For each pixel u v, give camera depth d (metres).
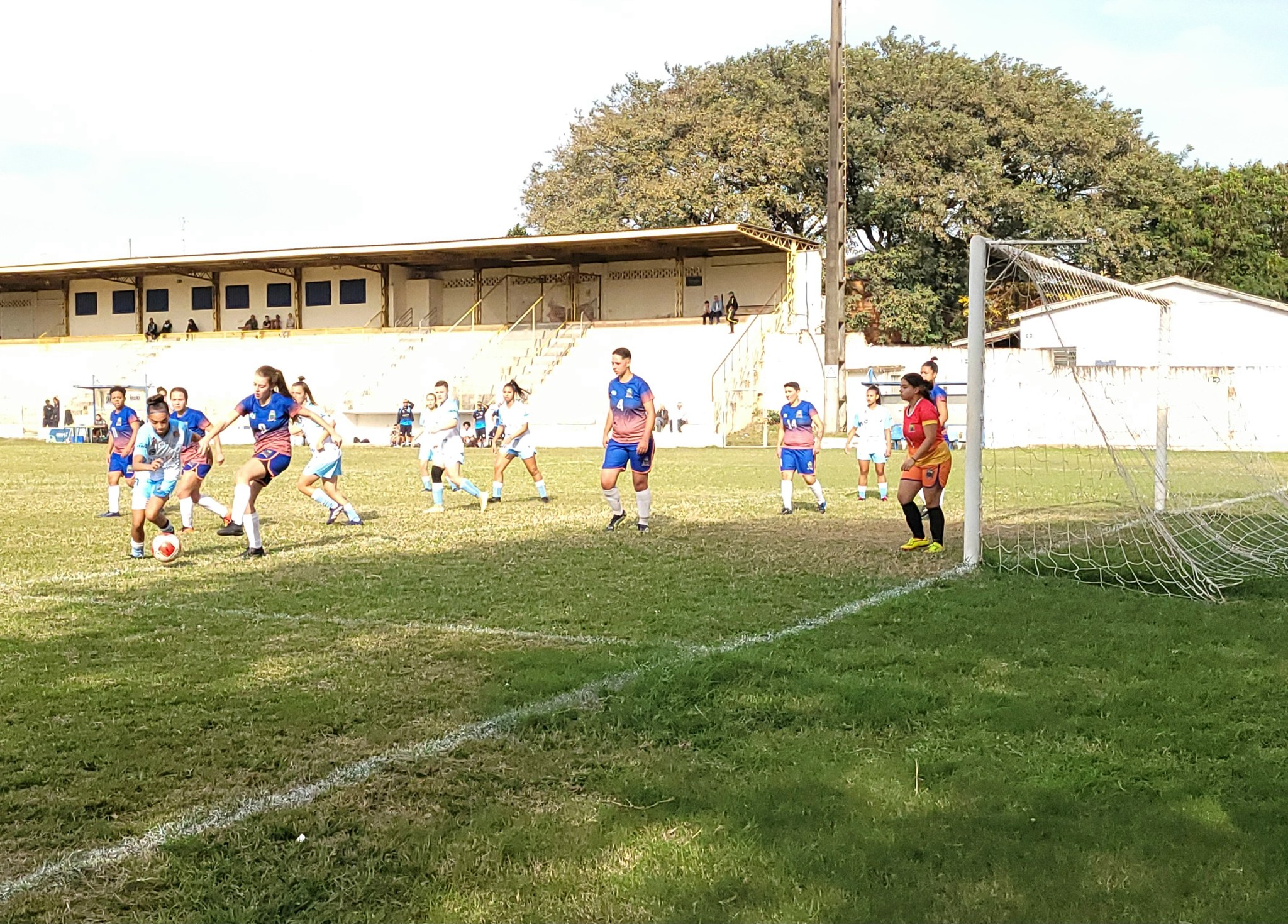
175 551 10.15
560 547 11.27
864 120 52.41
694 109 54.03
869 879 3.47
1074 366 11.93
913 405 10.72
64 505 16.59
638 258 50.06
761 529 12.78
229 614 7.76
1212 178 56.97
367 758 4.65
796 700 5.39
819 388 44.94
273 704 5.45
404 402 44.09
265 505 16.28
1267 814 3.91
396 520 13.98
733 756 4.60
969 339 9.96
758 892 3.39
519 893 3.41
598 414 44.03
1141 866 3.53
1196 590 8.38
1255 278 53.81
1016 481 20.78
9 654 6.55
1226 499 16.22
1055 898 3.33
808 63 55.38
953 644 6.59
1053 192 52.81
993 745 4.68
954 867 3.54
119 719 5.21
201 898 3.41
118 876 3.58
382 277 52.31
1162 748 4.64
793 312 46.00
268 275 55.38
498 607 7.95
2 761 4.63
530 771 4.48
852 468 25.33
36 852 3.77
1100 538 11.61
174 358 52.19
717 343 44.06
